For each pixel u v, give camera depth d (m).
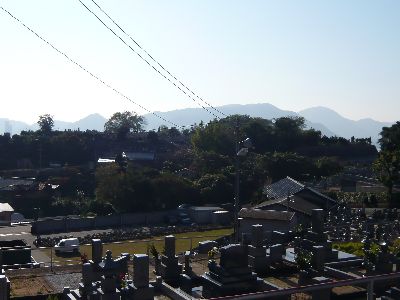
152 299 17.77
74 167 100.62
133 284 18.00
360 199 64.56
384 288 21.58
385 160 63.28
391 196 63.12
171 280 22.75
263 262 24.34
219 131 99.31
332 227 41.22
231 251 19.88
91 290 18.92
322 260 23.06
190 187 70.25
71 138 115.31
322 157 99.50
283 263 25.30
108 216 61.69
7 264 28.23
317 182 80.25
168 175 70.19
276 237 30.36
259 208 51.62
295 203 51.34
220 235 49.94
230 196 71.44
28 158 108.00
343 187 77.00
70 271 25.02
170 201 68.44
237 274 19.83
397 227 42.41
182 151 108.94
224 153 97.00
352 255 26.95
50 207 76.44
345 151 117.69
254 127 109.12
